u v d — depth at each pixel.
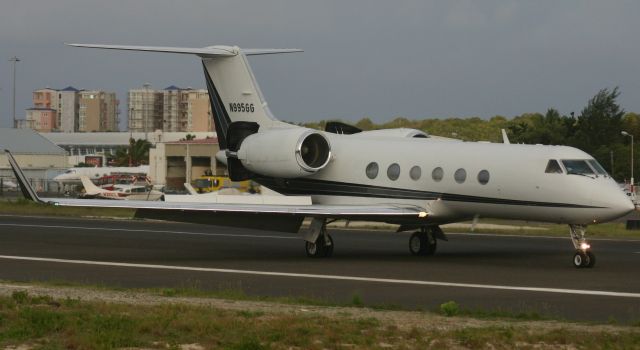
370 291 33.19
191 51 54.16
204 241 58.88
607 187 42.78
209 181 136.88
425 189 48.16
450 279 37.16
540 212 44.44
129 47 51.12
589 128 154.50
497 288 34.12
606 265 43.78
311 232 47.50
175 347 20.61
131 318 23.95
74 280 36.66
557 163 43.81
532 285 35.06
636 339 21.77
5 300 27.17
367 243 58.25
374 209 46.75
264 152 51.81
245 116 55.31
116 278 37.44
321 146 51.66
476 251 52.53
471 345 21.00
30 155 188.62
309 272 39.88
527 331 22.92
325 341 21.34
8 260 45.06
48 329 22.73
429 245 49.50
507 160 45.34
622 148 148.25
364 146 51.56
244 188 135.25
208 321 23.39
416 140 50.56
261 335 21.80
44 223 75.69
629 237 66.56
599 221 42.88
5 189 165.62
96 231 67.06
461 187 46.75
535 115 189.88
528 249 54.00
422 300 30.75
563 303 30.03
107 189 138.38
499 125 187.50
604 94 156.25
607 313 27.69
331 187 52.06
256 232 67.69
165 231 67.88
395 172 49.50
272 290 33.56
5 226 71.25
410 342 21.44
